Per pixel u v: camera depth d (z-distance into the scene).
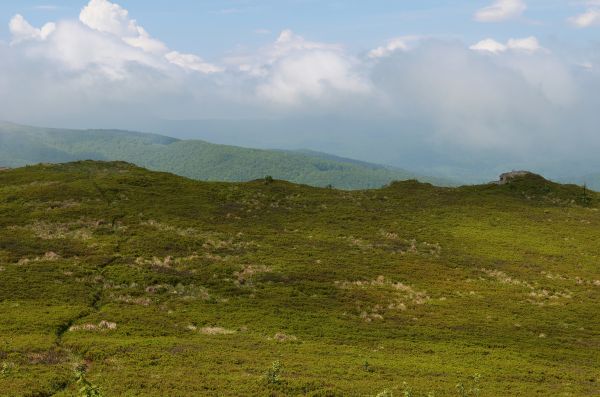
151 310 56.38
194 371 36.88
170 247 79.69
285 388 34.03
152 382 33.47
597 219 115.12
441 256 88.38
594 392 40.09
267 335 51.03
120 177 119.94
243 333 51.22
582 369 47.44
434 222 108.56
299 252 83.38
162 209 100.25
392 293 68.81
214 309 58.66
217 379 35.06
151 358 39.66
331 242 91.31
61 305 55.16
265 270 73.88
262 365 39.94
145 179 120.75
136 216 94.00
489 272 81.62
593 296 73.31
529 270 83.56
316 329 54.12
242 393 32.41
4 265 66.81
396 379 39.09
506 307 66.69
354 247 89.56
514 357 49.22
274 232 94.31
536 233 103.50
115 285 64.12
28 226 84.25
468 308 65.38
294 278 71.50
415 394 34.84
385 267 79.62
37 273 64.62
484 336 56.09
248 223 98.81
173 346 43.66
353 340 51.59
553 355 51.12
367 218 108.19
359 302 64.56
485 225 107.62
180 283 66.25
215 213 102.56
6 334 44.66
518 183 139.75
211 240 85.31
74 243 78.31
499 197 130.62
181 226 90.69
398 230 101.31
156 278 66.50
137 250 76.81
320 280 71.44
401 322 59.38
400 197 128.12
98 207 96.00
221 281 68.50
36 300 56.06
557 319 63.41
